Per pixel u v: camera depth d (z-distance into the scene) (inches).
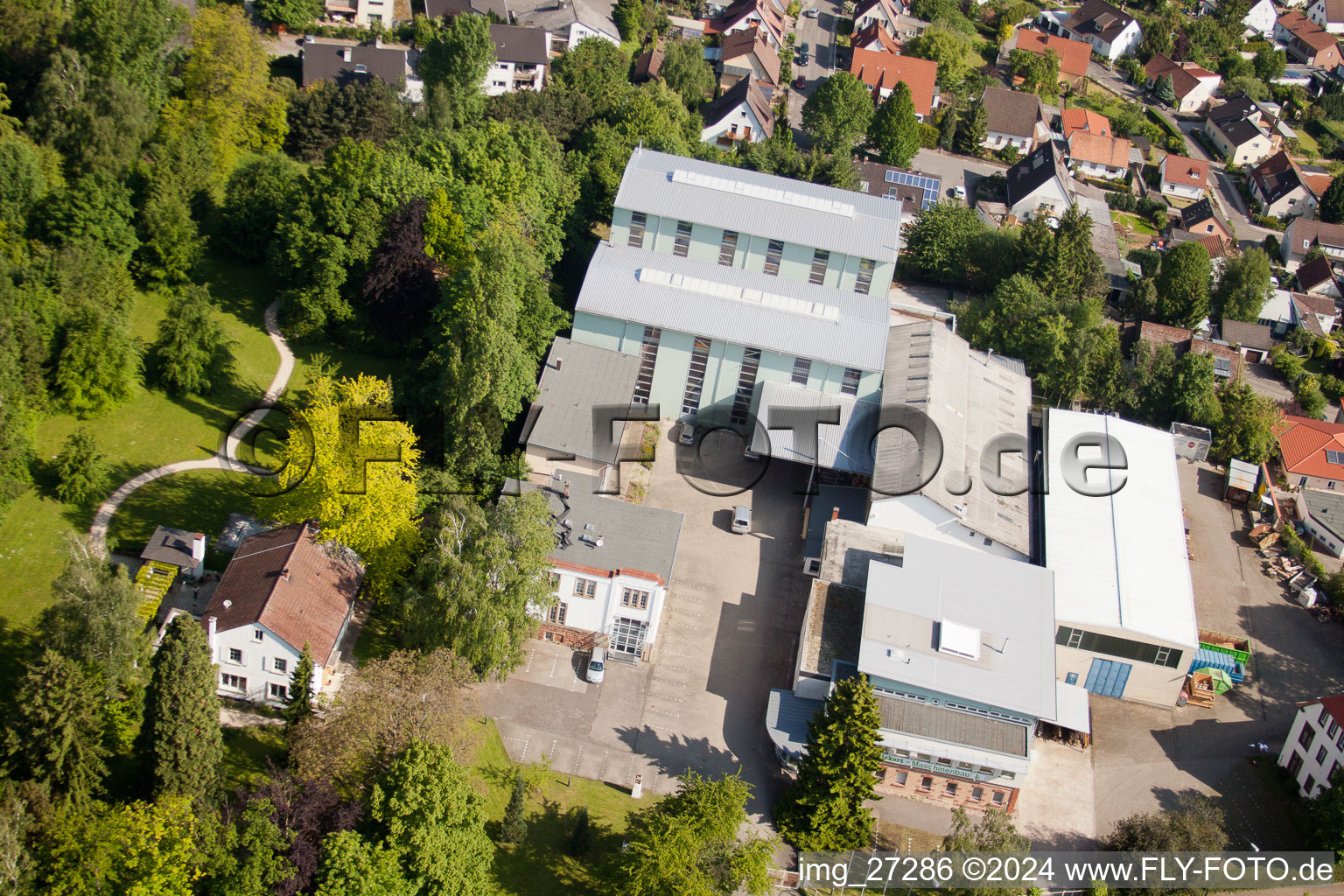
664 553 3491.6
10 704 2726.4
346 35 7150.6
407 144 5157.5
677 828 2741.1
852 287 4658.0
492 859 2765.7
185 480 3496.6
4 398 3253.0
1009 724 3277.6
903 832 3171.8
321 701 2930.6
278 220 4343.0
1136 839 3152.1
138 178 4200.3
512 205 4608.8
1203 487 4658.0
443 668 2815.0
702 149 6043.3
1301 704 3491.6
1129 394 4906.5
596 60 6884.8
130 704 2578.7
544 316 4195.4
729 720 3358.8
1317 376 5935.0
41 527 3184.1
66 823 2338.8
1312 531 4500.5
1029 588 3607.3
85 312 3558.1
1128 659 3639.3
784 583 3806.6
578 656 3449.8
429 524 3476.9
